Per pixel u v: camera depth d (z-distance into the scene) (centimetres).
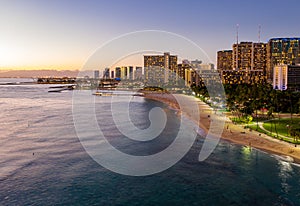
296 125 9788
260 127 9994
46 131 10369
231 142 8375
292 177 5731
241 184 5466
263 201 4806
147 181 5631
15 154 7344
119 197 4959
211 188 5325
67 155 7250
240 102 14412
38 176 5819
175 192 5162
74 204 4703
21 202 4750
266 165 6419
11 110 17025
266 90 16750
